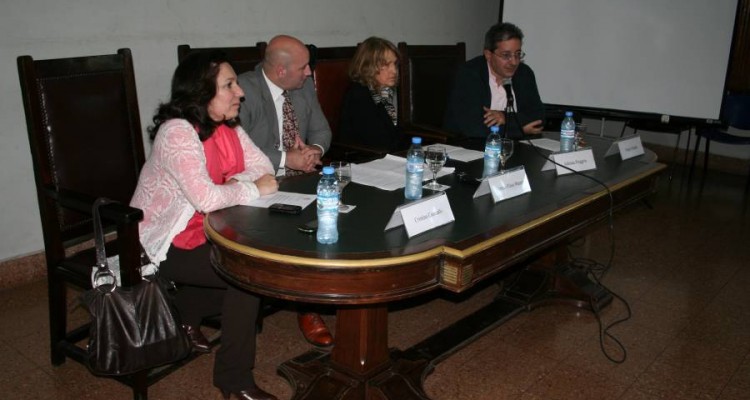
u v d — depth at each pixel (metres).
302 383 2.13
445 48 3.92
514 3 5.05
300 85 2.75
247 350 1.98
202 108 1.92
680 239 3.79
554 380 2.27
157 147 1.89
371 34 4.38
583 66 4.89
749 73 5.18
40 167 2.06
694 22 4.38
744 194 4.80
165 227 1.96
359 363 1.97
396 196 1.97
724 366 2.39
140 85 3.13
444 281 1.58
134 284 1.86
